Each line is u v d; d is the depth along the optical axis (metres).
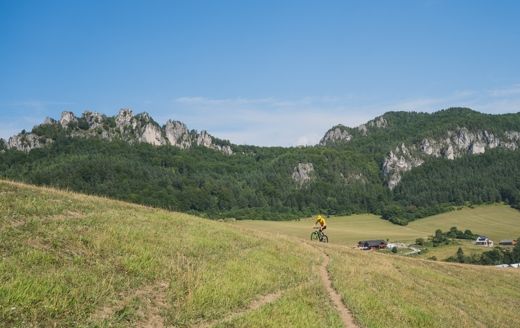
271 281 21.41
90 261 16.03
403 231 170.75
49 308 11.73
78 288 13.34
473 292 35.72
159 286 16.17
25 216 19.23
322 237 46.16
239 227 37.97
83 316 12.17
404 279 32.16
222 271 20.11
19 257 14.21
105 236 18.80
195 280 17.50
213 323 14.66
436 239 145.50
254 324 15.34
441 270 41.56
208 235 27.58
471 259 115.06
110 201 31.22
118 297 14.11
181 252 21.33
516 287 41.72
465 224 183.25
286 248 31.56
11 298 11.53
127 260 17.00
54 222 19.17
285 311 17.56
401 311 23.09
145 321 13.38
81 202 26.05
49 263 14.62
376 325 19.28
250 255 25.36
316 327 16.89
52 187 31.59
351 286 24.75
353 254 38.09
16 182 28.00
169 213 32.97
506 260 113.38
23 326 10.84
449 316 25.94
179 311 14.59
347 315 20.00
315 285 23.17
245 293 18.34
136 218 25.88
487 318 28.78
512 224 179.88
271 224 158.62
